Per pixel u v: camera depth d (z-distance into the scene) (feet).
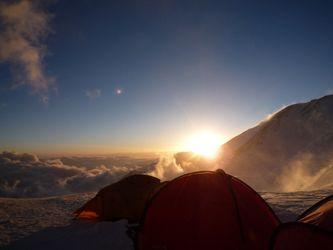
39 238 38.37
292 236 19.71
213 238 27.35
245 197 29.12
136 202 41.32
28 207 54.70
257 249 27.04
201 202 28.55
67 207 53.67
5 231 41.37
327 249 17.75
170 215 28.63
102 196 42.80
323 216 19.97
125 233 37.47
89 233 38.65
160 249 27.99
